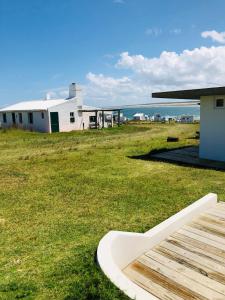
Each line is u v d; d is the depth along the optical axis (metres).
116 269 3.08
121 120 46.66
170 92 10.98
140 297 2.63
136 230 5.06
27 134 26.31
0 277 3.74
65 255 4.24
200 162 10.93
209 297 3.12
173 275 3.53
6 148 17.41
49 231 5.14
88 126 33.56
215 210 5.49
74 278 3.53
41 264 4.03
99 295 2.79
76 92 31.61
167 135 23.52
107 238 3.64
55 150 15.86
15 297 3.28
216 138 11.12
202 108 11.44
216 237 4.44
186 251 4.06
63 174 9.70
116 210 6.08
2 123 36.06
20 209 6.35
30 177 9.45
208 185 7.76
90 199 6.88
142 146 16.33
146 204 6.39
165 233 4.41
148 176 9.00
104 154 13.71
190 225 4.86
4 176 9.67
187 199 6.64
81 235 4.93
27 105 34.75
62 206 6.45
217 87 9.48
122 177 8.97
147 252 4.06
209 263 3.76
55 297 3.23
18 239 4.86
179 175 8.99
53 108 28.94
